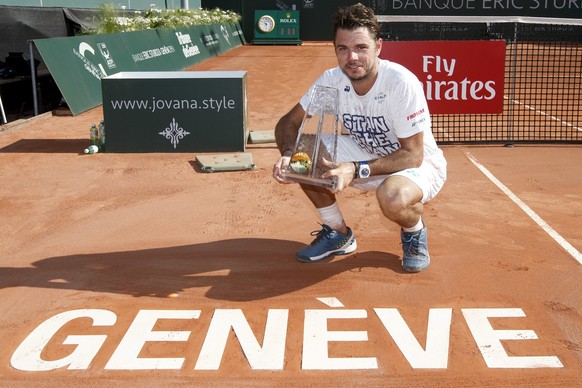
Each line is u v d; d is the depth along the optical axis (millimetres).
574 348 3232
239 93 7469
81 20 13938
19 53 11055
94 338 3363
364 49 3523
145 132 7551
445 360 3129
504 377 2984
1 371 3070
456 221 5172
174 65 17109
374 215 5348
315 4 31891
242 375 3016
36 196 5977
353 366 3080
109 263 4371
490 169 6855
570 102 11703
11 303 3771
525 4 29547
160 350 3240
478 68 7613
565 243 4676
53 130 9250
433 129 9094
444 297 3797
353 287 3939
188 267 4281
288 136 3994
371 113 3781
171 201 5793
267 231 4996
